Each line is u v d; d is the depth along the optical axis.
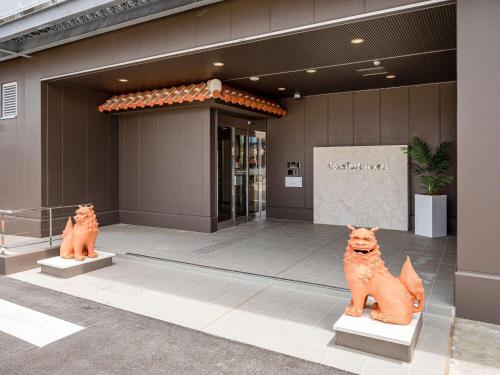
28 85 8.94
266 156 11.48
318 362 3.30
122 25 6.80
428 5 4.67
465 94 4.20
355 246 3.65
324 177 10.44
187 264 6.26
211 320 4.21
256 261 6.46
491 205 4.12
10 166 9.38
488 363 3.30
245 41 5.95
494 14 4.06
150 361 3.33
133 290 5.20
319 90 9.99
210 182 9.28
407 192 9.45
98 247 7.58
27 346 3.61
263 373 3.13
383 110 9.77
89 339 3.75
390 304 3.55
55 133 9.09
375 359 3.34
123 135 10.66
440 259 6.55
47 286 5.36
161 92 9.48
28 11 6.97
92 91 10.00
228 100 8.68
